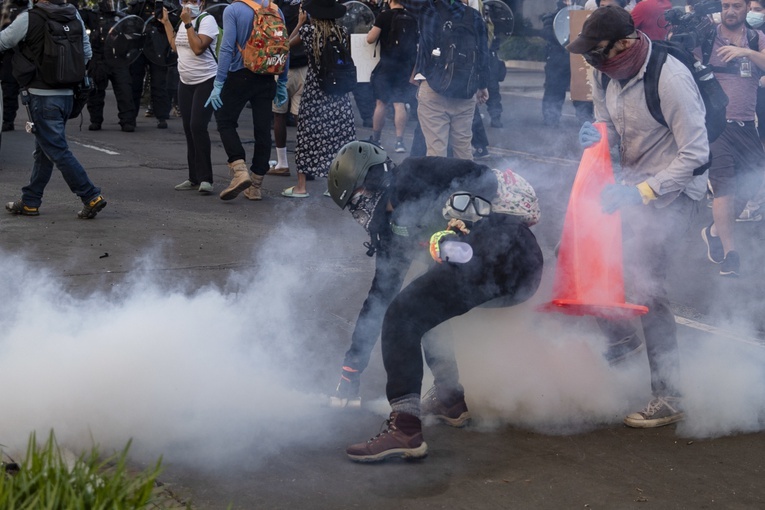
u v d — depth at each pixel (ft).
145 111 52.47
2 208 26.71
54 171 33.12
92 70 43.39
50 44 24.00
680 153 12.94
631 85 13.14
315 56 28.04
